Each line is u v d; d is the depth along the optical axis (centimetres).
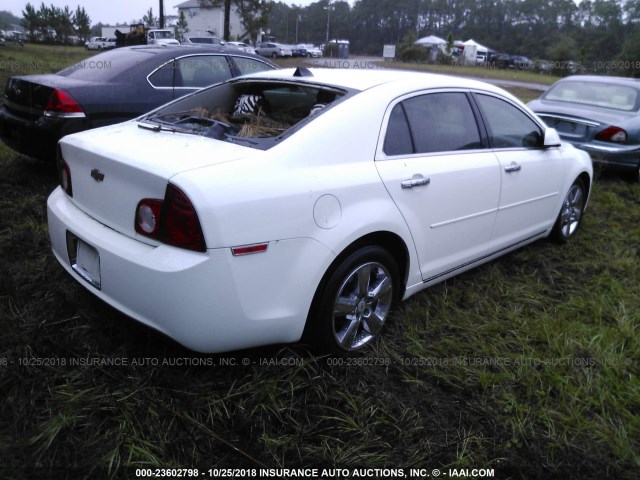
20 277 337
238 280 230
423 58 4531
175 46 600
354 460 222
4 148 629
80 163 272
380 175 282
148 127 299
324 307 266
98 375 255
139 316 239
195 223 221
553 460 233
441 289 370
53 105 482
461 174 330
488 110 370
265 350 279
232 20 5425
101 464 208
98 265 255
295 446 226
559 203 448
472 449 235
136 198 238
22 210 444
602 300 371
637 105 727
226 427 233
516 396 270
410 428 242
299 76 329
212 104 357
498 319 340
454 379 279
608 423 255
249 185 234
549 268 425
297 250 247
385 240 294
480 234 362
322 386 260
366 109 288
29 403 236
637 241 496
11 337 274
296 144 258
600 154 696
